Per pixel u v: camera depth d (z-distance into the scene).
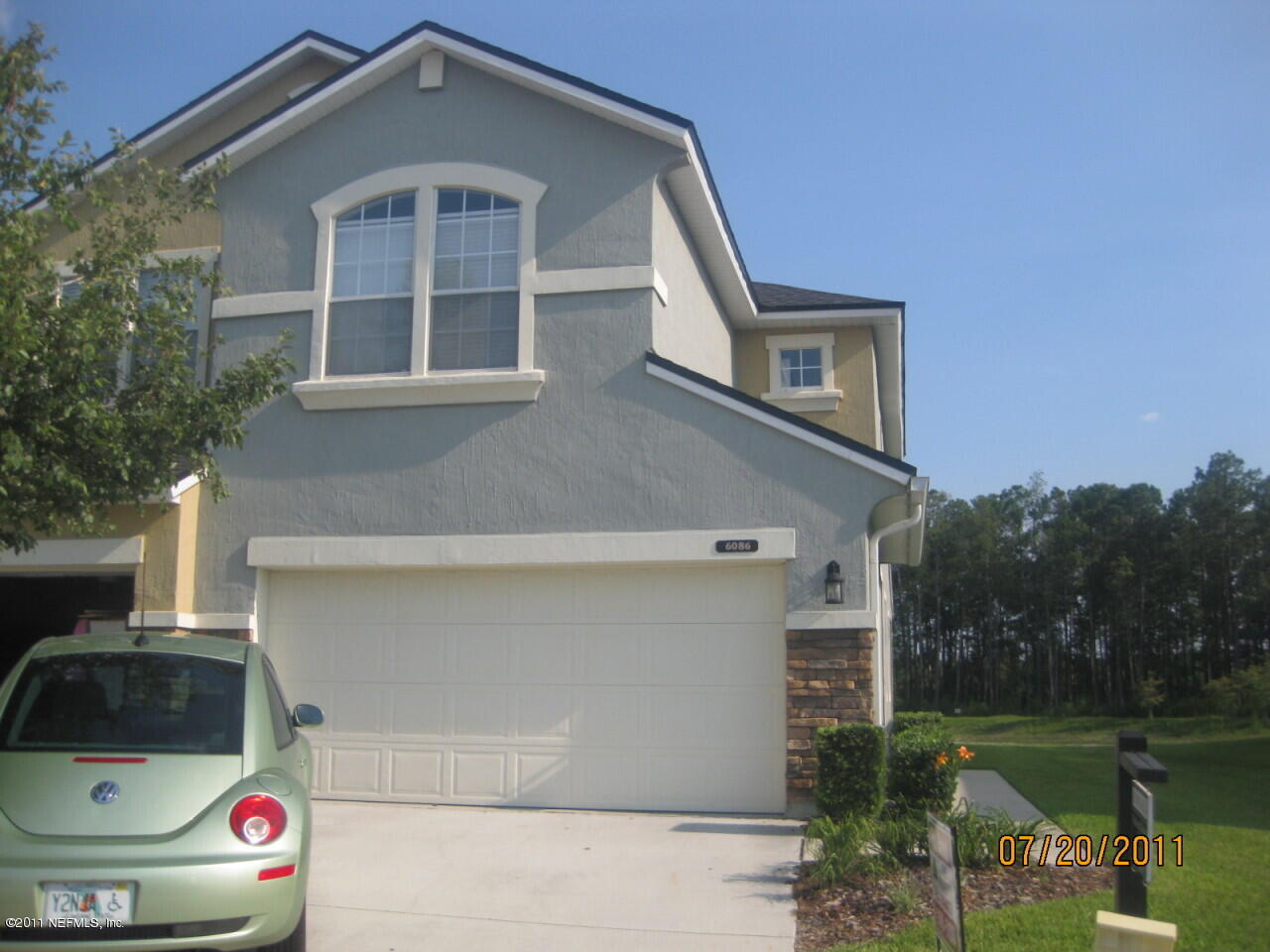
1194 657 49.59
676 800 10.30
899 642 54.56
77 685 6.07
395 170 11.70
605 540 10.58
